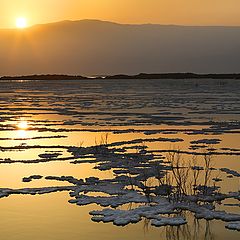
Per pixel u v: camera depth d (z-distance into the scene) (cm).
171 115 4434
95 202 1644
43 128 3494
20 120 4075
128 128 3488
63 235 1365
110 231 1399
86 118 4231
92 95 8350
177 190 1691
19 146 2711
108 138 2997
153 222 1450
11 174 2055
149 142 2819
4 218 1498
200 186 1808
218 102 6106
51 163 2262
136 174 2019
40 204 1636
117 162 2244
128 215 1507
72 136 3102
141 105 5762
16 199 1691
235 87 11756
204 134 3148
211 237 1358
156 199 1656
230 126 3541
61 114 4628
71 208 1594
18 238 1345
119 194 1742
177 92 9156
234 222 1450
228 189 1788
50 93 9331
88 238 1348
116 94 8619
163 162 2234
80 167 2169
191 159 2305
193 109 5084
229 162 2255
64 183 1900
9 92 9919
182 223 1441
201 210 1539
